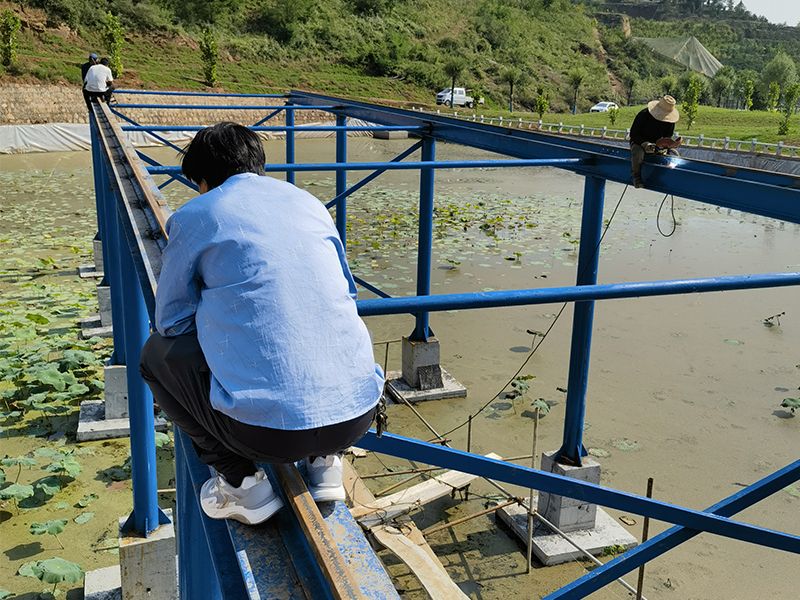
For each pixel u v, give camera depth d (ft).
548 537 18.29
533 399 26.18
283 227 4.83
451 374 28.27
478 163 18.74
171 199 63.26
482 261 44.47
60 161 82.89
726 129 99.91
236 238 4.72
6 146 87.25
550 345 31.50
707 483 20.89
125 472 20.33
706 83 196.95
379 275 40.70
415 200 66.64
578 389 18.30
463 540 18.54
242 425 4.46
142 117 101.60
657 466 21.75
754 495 11.39
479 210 62.69
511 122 106.83
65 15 114.11
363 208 61.82
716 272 44.37
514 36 197.16
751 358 30.60
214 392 4.55
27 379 25.58
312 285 4.70
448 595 14.40
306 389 4.46
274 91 124.57
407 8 181.06
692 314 36.27
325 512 4.85
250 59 134.62
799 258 48.83
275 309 4.57
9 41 95.50
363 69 147.74
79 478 19.99
